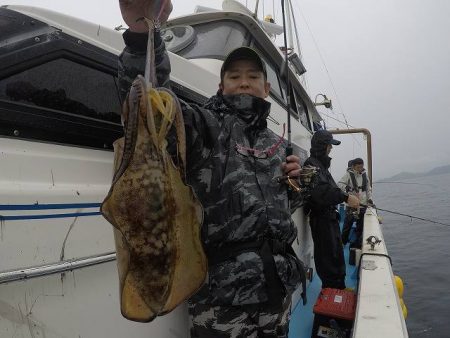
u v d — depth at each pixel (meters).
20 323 1.11
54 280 1.22
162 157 1.18
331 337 3.00
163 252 1.19
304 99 5.85
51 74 1.36
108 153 1.55
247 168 1.66
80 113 1.46
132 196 1.13
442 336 7.01
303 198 2.14
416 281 10.59
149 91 1.11
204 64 2.76
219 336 1.60
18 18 1.33
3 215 1.10
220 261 1.56
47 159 1.28
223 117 1.74
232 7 3.76
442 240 16.58
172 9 1.42
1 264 1.08
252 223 1.57
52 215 1.23
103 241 1.40
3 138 1.19
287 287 1.67
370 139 8.00
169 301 1.18
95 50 1.54
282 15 2.13
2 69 1.21
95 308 1.35
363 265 3.38
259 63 1.93
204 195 1.58
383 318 2.31
